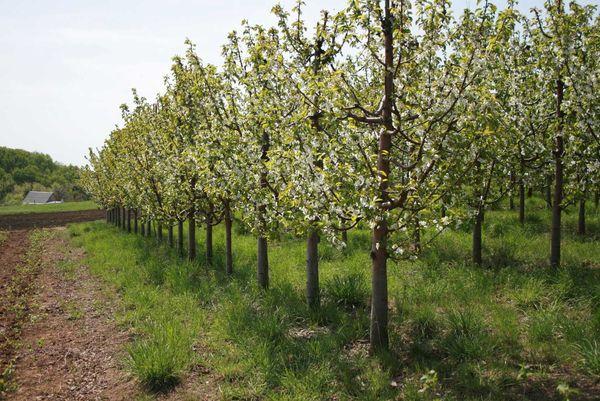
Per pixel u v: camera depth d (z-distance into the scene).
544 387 4.97
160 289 10.52
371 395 5.17
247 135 8.61
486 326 6.56
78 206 57.94
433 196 5.56
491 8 5.16
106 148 21.91
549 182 11.23
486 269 9.36
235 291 9.19
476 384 5.14
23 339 8.29
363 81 7.21
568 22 7.63
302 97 6.10
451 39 5.62
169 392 5.93
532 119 8.92
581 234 11.40
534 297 7.29
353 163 5.57
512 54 8.75
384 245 5.74
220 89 9.75
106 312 9.58
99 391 6.16
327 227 5.85
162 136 12.85
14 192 130.50
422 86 5.66
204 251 14.30
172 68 11.55
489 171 8.83
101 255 15.84
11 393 6.19
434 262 9.95
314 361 6.16
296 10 7.58
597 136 8.12
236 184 8.25
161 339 6.96
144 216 16.06
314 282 8.03
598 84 7.43
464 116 5.07
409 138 5.79
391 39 5.86
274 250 13.27
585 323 6.02
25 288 12.34
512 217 13.92
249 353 6.48
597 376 4.96
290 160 6.55
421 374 5.61
